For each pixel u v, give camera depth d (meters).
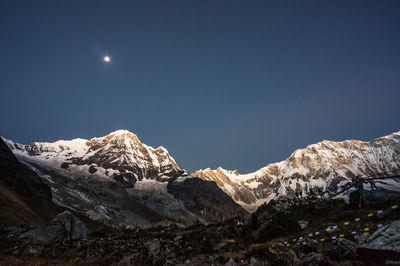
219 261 21.89
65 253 26.55
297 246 21.69
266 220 38.03
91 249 28.05
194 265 21.42
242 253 24.28
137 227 52.25
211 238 35.56
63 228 31.94
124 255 25.50
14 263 21.84
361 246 11.64
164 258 23.28
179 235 36.22
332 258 13.58
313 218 34.12
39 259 24.05
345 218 29.38
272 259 16.67
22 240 28.86
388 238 10.73
